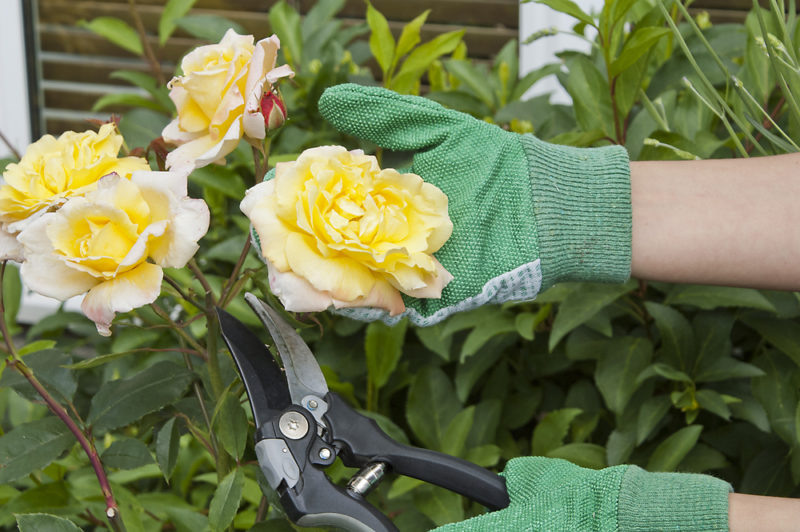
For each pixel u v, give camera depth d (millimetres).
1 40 1792
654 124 1116
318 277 635
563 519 711
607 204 803
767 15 1053
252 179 1296
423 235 676
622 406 1059
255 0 1747
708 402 1039
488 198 783
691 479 723
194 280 1146
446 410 1149
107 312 662
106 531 1068
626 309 1149
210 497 1223
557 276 800
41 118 1889
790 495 1101
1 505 1056
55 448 838
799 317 1146
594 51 1229
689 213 834
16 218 747
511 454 1200
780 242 822
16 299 1354
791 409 1067
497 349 1176
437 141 810
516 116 1234
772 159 862
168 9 1420
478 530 713
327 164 667
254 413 732
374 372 1145
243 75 732
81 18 1810
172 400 865
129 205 680
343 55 1394
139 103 1414
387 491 1139
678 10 1277
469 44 1709
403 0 1698
